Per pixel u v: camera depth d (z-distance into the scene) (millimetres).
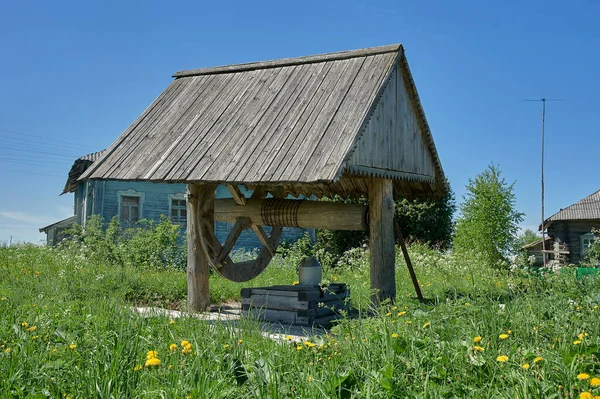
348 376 3824
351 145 8320
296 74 10703
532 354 3959
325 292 8977
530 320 5168
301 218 10289
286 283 13555
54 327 5855
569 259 30250
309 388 3770
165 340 5465
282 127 9344
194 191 10086
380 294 9578
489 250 20484
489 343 4449
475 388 3707
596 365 3859
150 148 10148
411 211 26000
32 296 8984
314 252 22266
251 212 10656
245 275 10773
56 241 29516
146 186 23375
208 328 5969
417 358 4211
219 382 3768
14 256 16219
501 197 20906
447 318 5414
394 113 10016
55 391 3812
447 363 4082
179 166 9352
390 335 4699
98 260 16781
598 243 16656
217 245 10219
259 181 8312
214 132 9945
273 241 11453
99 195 22359
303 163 8320
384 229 9766
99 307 7238
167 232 18422
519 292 8070
